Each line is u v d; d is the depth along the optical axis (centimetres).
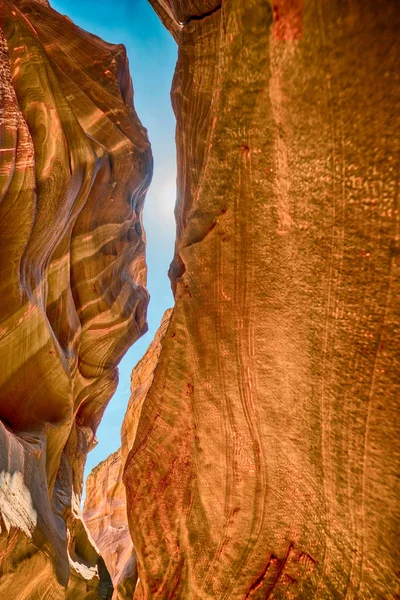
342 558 344
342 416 335
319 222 332
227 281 448
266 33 325
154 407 592
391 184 275
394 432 292
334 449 346
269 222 383
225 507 475
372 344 304
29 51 877
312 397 366
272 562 412
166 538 541
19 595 580
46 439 803
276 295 391
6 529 550
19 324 759
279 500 418
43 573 611
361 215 298
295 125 327
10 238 738
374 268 296
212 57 554
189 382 534
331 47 286
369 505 314
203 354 504
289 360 388
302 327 366
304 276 356
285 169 349
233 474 470
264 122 355
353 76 280
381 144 275
